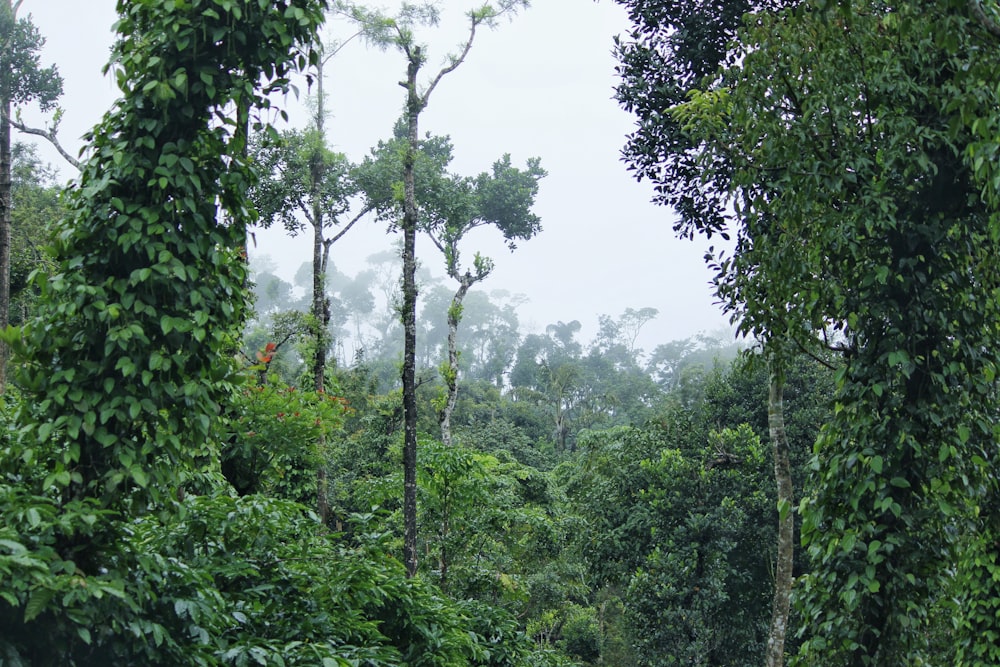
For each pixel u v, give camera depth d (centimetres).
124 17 507
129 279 473
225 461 1086
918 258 643
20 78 2108
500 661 905
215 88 498
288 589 647
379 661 638
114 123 492
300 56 532
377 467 2470
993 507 731
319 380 1883
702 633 1684
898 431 640
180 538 590
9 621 409
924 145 644
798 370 1870
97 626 429
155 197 476
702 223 1191
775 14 741
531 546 1920
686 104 840
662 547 1766
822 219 666
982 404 660
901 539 629
